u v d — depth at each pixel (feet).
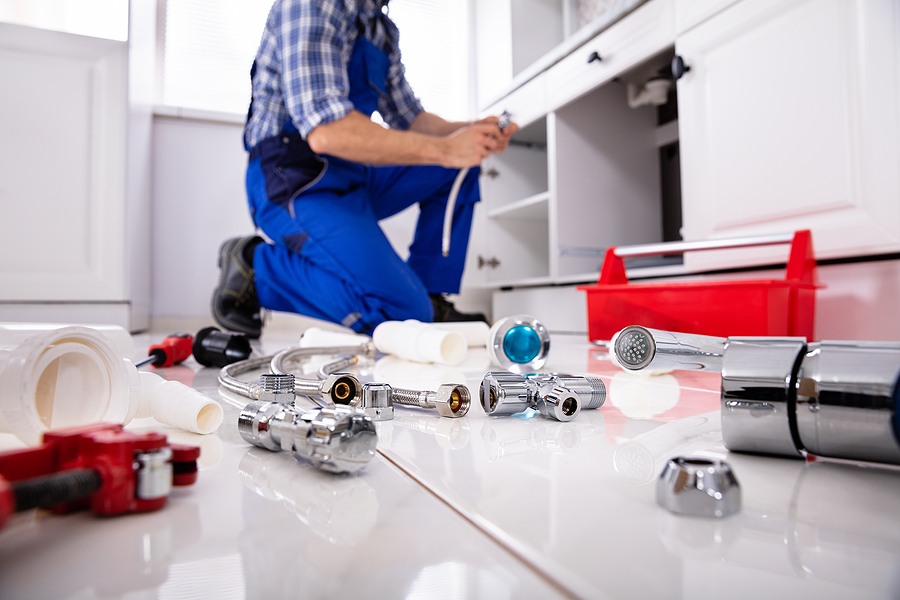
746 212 4.78
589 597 0.60
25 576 0.65
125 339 2.68
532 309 7.86
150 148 7.74
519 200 9.36
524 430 1.53
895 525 0.81
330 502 0.91
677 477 0.86
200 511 0.87
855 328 4.04
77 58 5.90
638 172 7.77
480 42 10.50
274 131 5.44
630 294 3.90
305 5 4.55
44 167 5.80
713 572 0.66
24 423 1.02
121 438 0.85
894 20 3.80
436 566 0.68
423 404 1.77
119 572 0.66
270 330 8.31
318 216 5.27
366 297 5.26
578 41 6.76
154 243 7.91
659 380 2.68
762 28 4.64
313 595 0.61
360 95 5.47
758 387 1.15
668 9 5.55
